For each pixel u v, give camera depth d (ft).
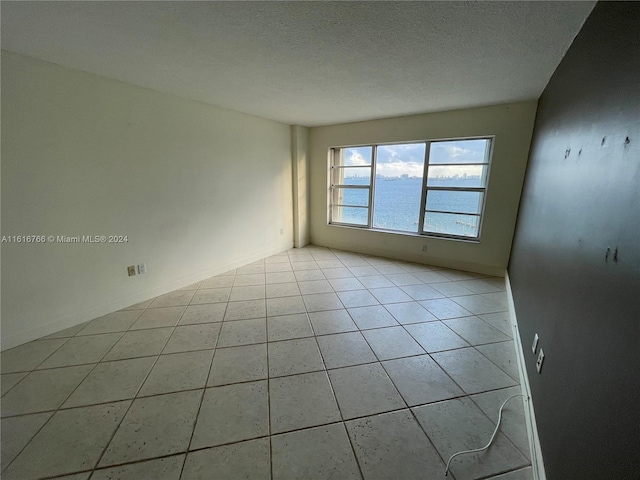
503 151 11.19
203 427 4.76
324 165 16.38
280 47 6.14
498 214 11.78
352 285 11.25
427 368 6.32
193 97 10.07
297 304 9.50
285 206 16.08
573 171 4.48
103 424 4.78
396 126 13.39
